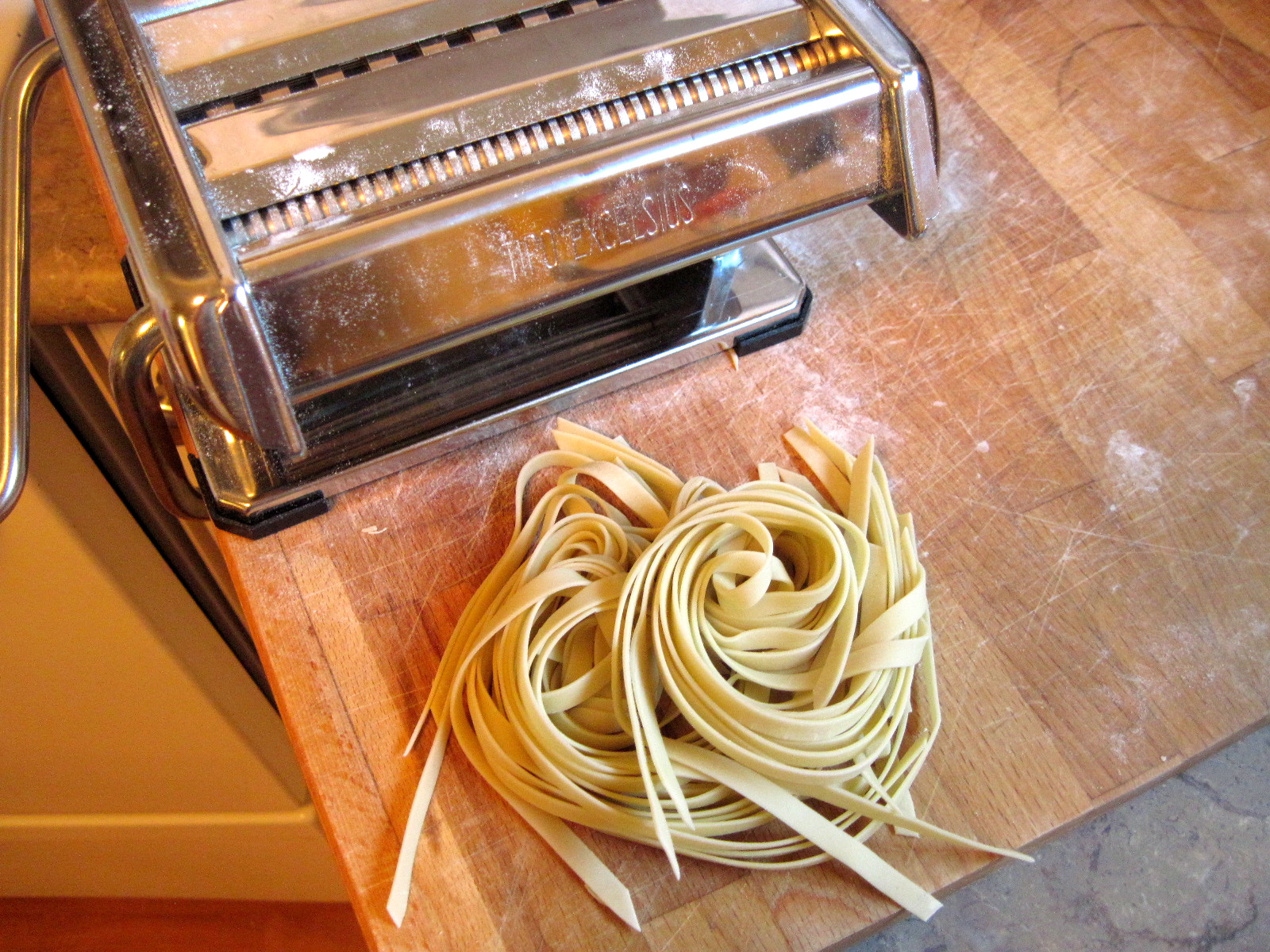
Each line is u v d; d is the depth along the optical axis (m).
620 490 0.77
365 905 0.67
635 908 0.66
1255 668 0.73
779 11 0.70
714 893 0.67
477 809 0.69
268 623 0.74
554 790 0.68
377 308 0.63
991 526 0.77
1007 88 0.94
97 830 1.38
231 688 1.19
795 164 0.68
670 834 0.66
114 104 0.61
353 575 0.76
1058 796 0.69
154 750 1.23
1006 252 0.87
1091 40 0.96
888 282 0.86
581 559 0.73
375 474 0.78
